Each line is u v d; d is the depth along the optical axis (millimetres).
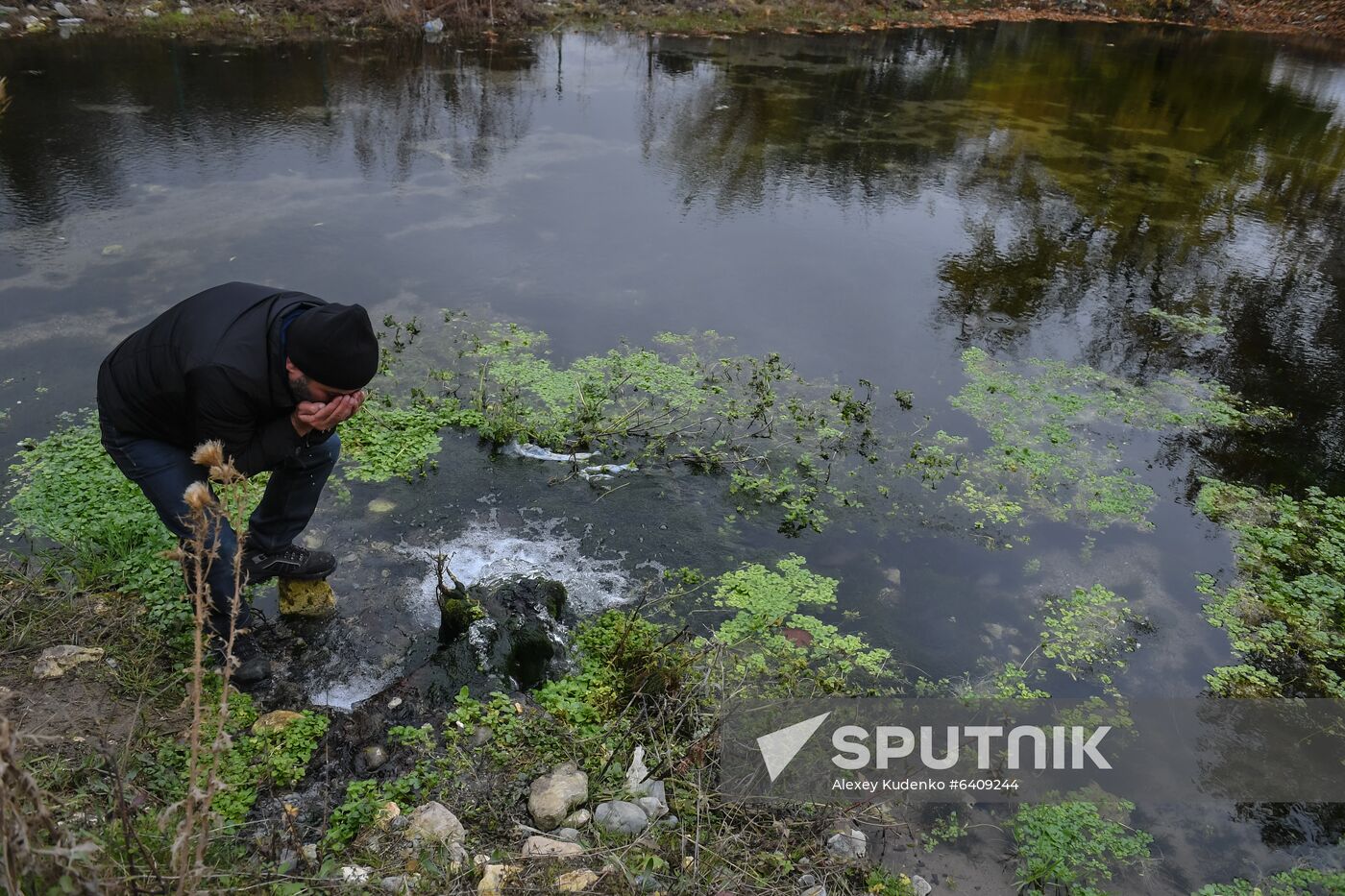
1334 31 18094
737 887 2750
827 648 3965
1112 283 7484
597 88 11516
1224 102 12781
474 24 13617
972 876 3109
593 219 7961
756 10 15688
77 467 4449
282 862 2455
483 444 5105
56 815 2543
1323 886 3191
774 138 10211
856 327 6594
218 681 3426
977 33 16141
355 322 2916
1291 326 7012
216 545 2463
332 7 13164
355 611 3893
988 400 5883
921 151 10109
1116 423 5754
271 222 7324
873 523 4793
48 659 3338
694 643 3877
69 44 11148
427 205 7949
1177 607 4422
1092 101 12422
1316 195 9602
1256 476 5352
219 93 10133
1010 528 4836
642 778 3189
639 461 5082
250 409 3004
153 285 6191
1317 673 4113
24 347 5414
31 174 7738
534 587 3914
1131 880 3162
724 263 7367
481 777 3145
